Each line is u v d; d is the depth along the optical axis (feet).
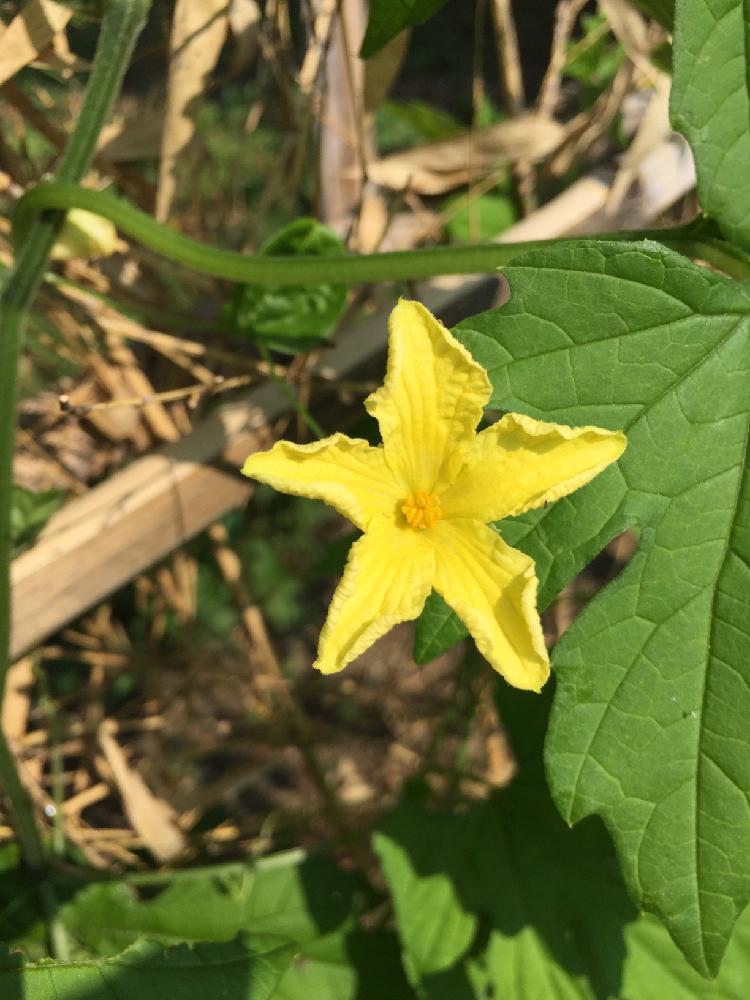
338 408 1.25
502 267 0.82
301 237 1.15
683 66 0.83
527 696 1.32
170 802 1.60
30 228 0.97
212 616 2.14
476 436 0.77
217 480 1.13
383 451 0.77
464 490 0.77
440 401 0.76
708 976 0.80
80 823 1.47
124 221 0.97
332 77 1.34
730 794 0.80
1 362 0.93
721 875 0.80
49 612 1.07
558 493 0.74
